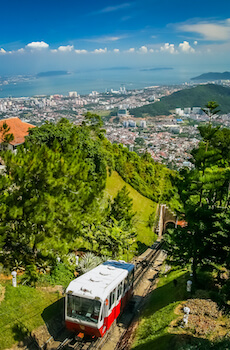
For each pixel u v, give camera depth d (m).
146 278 36.00
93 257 29.72
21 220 22.06
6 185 21.34
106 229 34.41
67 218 23.36
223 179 23.31
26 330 18.33
